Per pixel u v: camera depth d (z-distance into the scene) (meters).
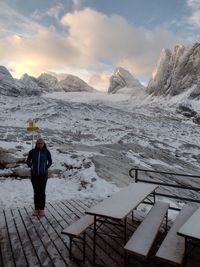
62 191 12.47
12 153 16.41
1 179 13.84
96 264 5.37
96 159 18.52
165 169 21.53
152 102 148.12
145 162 22.84
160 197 13.14
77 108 59.72
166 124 59.62
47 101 66.25
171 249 4.59
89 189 13.25
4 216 8.22
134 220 7.75
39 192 8.20
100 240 6.40
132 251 4.46
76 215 8.34
